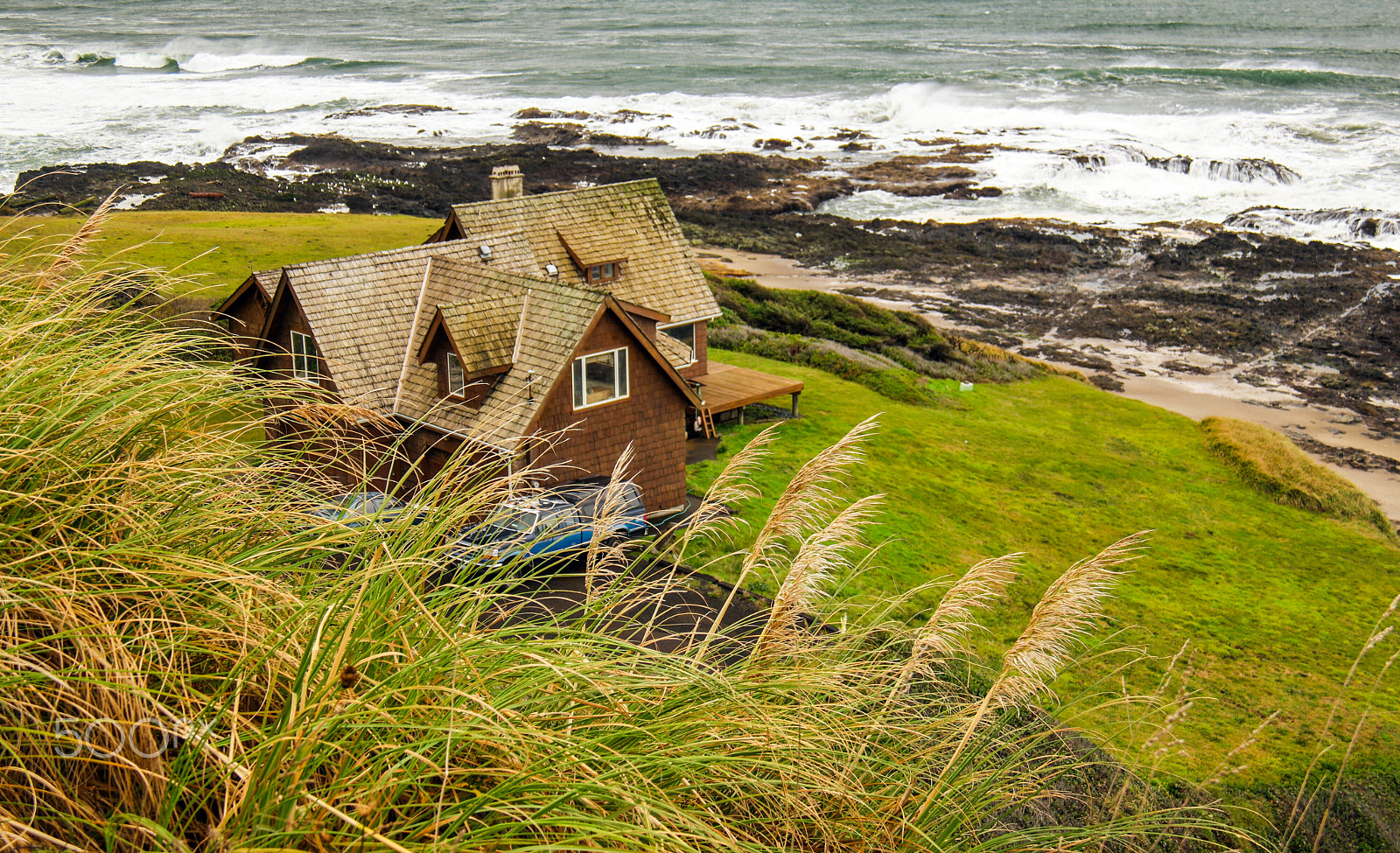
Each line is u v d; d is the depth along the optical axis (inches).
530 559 187.0
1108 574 189.6
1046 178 3260.3
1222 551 1080.8
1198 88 4397.1
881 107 4343.0
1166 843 447.2
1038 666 194.7
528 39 6840.6
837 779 181.0
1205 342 1980.8
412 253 916.6
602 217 1130.7
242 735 122.6
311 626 141.2
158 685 135.9
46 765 119.1
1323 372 1828.2
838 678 206.8
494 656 159.6
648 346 804.6
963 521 1025.5
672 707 171.3
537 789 130.1
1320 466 1376.7
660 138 3924.7
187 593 139.6
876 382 1459.2
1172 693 727.7
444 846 113.4
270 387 198.8
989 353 1800.0
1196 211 2881.4
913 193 3171.8
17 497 136.3
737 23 7529.5
